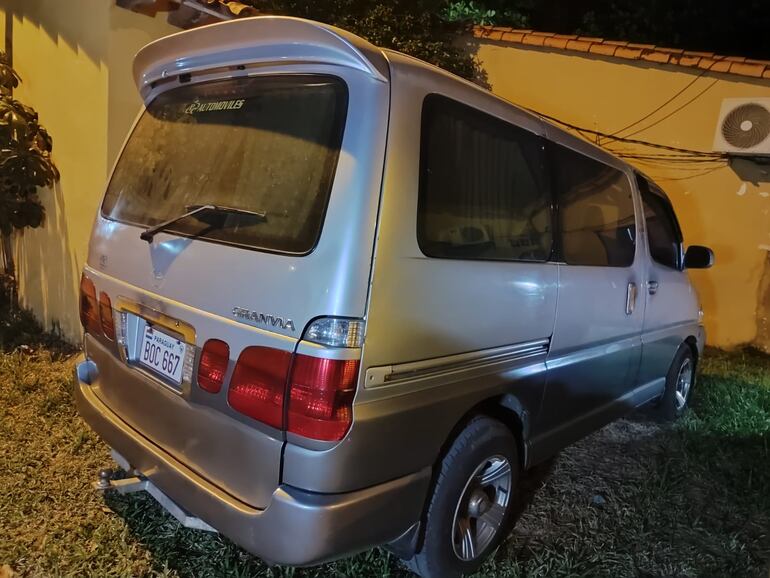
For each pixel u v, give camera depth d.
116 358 2.77
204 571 2.65
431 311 2.32
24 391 4.25
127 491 2.64
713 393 5.91
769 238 8.51
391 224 2.16
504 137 2.79
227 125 2.53
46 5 5.11
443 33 9.38
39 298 5.59
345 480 2.08
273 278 2.12
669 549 3.19
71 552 2.71
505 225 2.76
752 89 8.18
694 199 8.77
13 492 3.10
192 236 2.41
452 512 2.57
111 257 2.82
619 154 8.97
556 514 3.42
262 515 2.07
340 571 2.70
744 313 8.76
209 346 2.26
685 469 4.10
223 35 2.43
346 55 2.15
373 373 2.12
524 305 2.82
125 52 4.62
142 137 2.96
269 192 2.27
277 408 2.06
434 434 2.40
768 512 3.65
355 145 2.11
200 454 2.33
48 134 5.27
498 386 2.71
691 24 12.30
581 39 8.84
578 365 3.36
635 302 3.95
